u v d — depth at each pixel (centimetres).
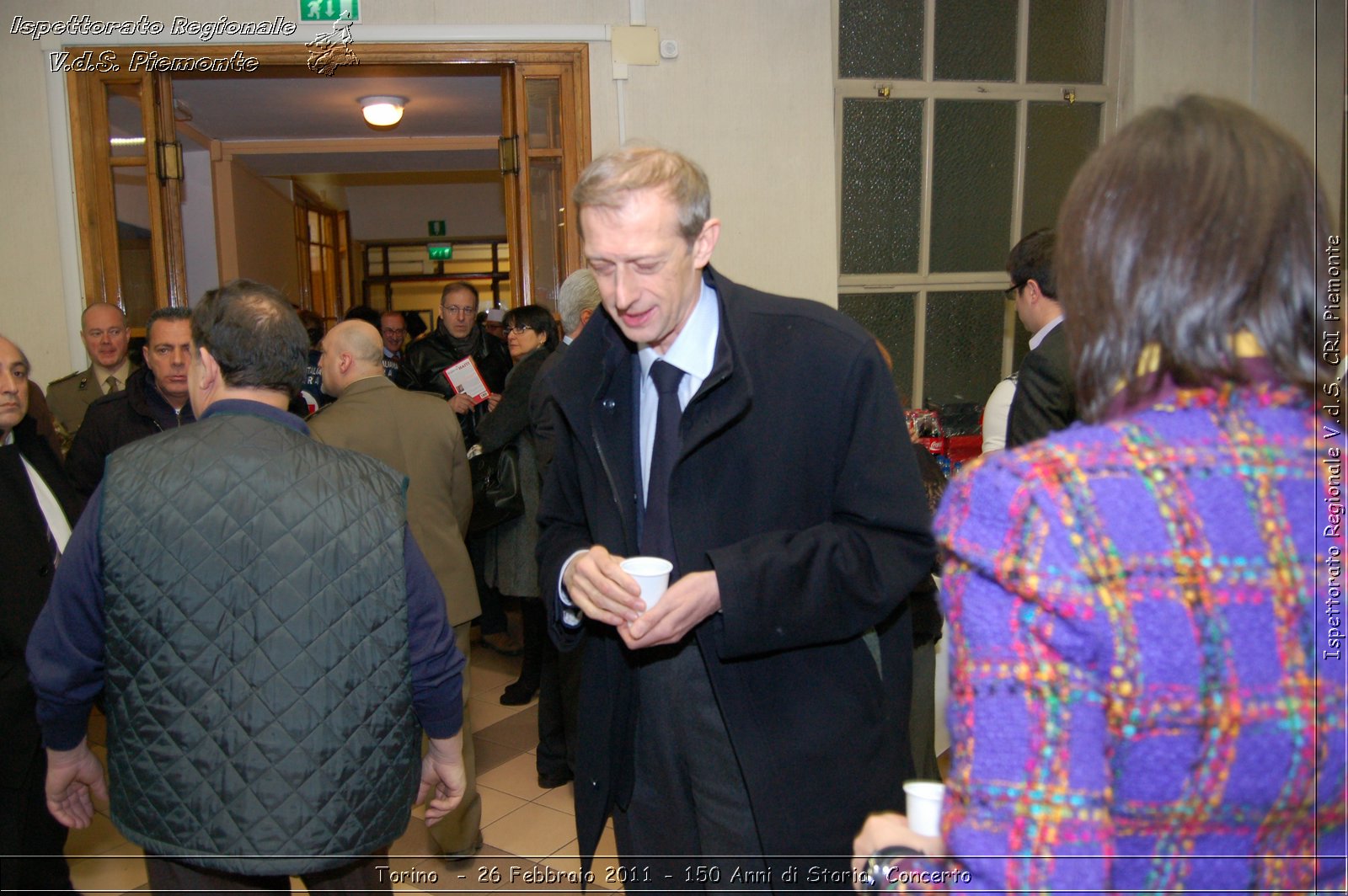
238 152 619
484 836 244
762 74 363
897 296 406
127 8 342
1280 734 52
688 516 120
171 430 125
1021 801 52
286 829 116
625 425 129
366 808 122
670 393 124
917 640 191
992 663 54
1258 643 52
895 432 118
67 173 346
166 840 116
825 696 118
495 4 352
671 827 126
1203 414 56
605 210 110
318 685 119
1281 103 387
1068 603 52
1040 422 175
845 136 391
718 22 359
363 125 582
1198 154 56
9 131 345
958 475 61
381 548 125
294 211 791
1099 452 55
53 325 352
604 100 358
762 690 117
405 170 719
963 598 57
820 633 112
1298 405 57
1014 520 55
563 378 128
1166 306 56
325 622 120
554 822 252
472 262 970
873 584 112
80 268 350
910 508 116
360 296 944
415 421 229
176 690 116
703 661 122
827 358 118
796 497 120
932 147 396
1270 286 56
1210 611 52
